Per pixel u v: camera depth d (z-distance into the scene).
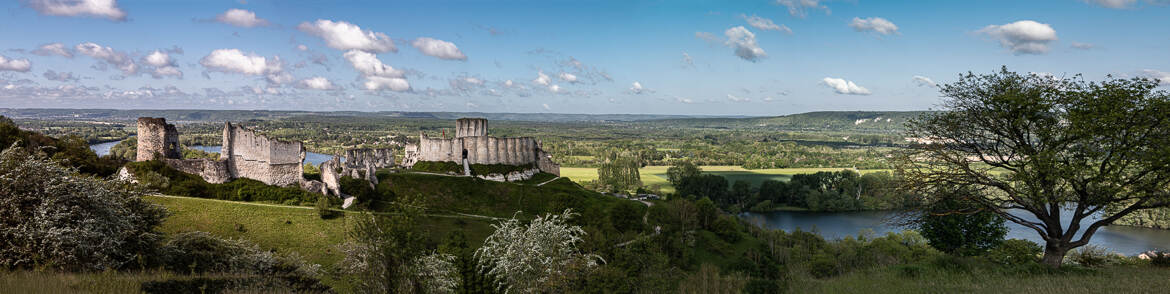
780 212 161.88
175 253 34.88
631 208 82.81
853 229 134.50
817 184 179.12
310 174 83.19
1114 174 26.31
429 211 80.62
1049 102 27.78
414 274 22.88
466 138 111.88
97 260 28.28
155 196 58.50
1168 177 25.70
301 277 36.81
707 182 174.75
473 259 37.44
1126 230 110.56
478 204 89.75
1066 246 30.08
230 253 38.41
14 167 27.58
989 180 30.95
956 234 49.84
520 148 121.25
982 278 28.02
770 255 87.50
